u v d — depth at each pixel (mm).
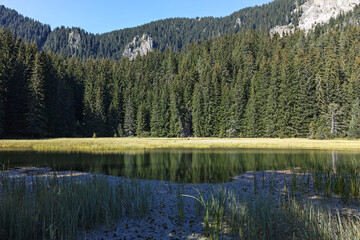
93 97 76688
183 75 93812
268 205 7562
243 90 75938
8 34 63781
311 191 11430
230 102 74625
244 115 71875
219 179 14719
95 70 95812
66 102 66250
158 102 79500
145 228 7273
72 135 65438
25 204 7051
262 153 30297
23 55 61719
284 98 65875
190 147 40250
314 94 65062
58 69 72375
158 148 38000
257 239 6238
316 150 34562
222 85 82000
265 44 105312
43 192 8227
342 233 6168
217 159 24359
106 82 94688
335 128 59844
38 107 54312
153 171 17422
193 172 17094
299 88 66562
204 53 112625
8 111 52562
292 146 40125
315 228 6242
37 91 54062
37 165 19297
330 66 69375
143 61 117938
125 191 9539
